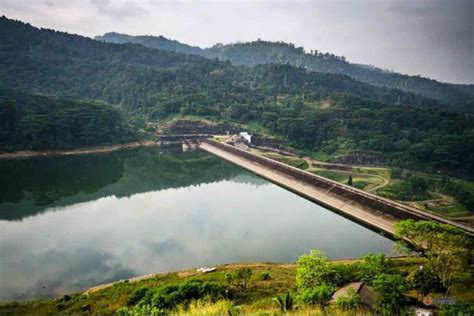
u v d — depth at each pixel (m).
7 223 73.00
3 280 49.97
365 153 154.75
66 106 167.12
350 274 36.25
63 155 150.25
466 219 87.25
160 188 106.50
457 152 141.38
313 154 169.62
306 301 29.23
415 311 28.23
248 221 77.12
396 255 59.06
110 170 129.00
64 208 83.69
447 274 37.19
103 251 59.78
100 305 39.16
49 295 46.44
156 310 31.19
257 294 39.00
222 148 170.88
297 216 82.75
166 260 56.59
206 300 34.75
